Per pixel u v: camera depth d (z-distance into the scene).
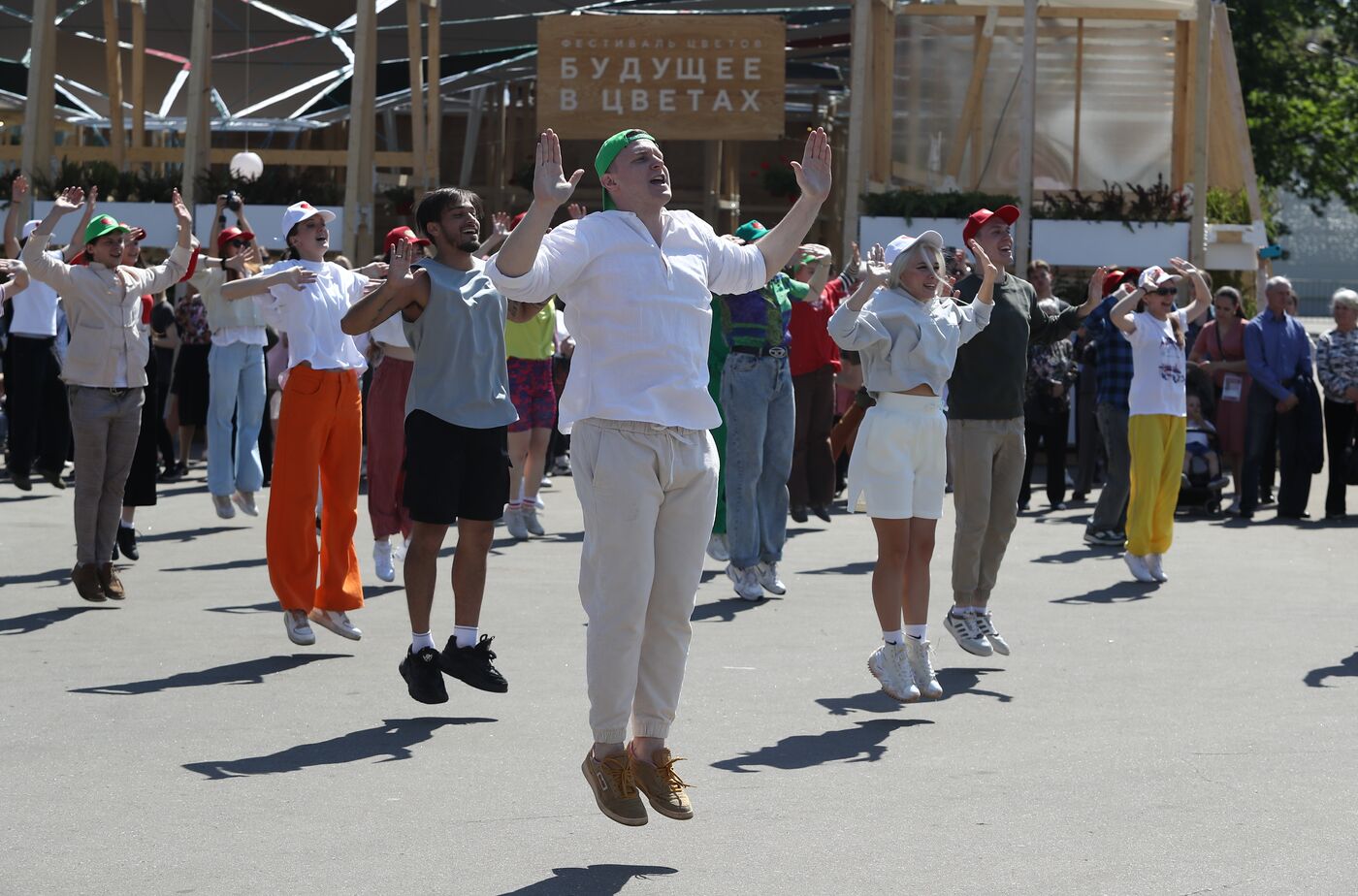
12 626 10.27
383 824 6.15
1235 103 25.34
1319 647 10.05
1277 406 17.72
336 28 27.42
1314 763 7.12
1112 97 26.06
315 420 9.52
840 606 11.45
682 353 6.05
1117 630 10.63
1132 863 5.70
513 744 7.41
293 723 7.79
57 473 17.47
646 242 6.05
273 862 5.68
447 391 8.27
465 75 31.17
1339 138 51.22
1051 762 7.16
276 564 9.61
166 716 7.91
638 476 5.98
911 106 25.61
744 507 11.63
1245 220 24.92
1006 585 12.66
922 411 8.54
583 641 9.95
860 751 7.37
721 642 10.06
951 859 5.73
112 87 26.34
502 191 35.06
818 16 27.58
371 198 23.72
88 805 6.39
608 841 5.96
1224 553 14.77
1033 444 17.97
